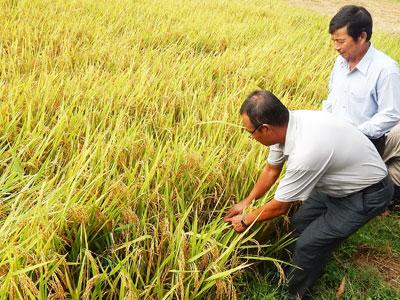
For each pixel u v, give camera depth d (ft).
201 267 8.07
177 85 14.99
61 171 9.48
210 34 23.41
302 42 24.93
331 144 7.91
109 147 9.94
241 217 8.91
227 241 8.66
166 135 11.76
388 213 12.95
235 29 25.02
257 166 10.50
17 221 7.52
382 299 10.24
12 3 22.41
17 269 6.96
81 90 13.24
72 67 16.15
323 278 10.52
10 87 12.76
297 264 9.51
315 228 9.25
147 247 8.23
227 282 8.55
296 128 7.82
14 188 9.29
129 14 24.13
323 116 8.14
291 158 7.87
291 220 10.61
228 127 12.04
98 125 10.94
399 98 10.31
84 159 9.25
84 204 8.61
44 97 12.25
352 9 9.80
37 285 7.32
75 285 8.02
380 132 10.52
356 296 10.19
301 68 19.03
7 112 11.37
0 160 9.87
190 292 8.13
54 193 8.12
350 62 10.75
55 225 7.86
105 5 24.70
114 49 17.97
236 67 18.45
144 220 8.36
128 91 13.93
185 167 9.59
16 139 10.82
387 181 8.79
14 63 14.78
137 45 19.02
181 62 18.06
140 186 9.12
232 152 10.92
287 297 9.85
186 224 9.32
